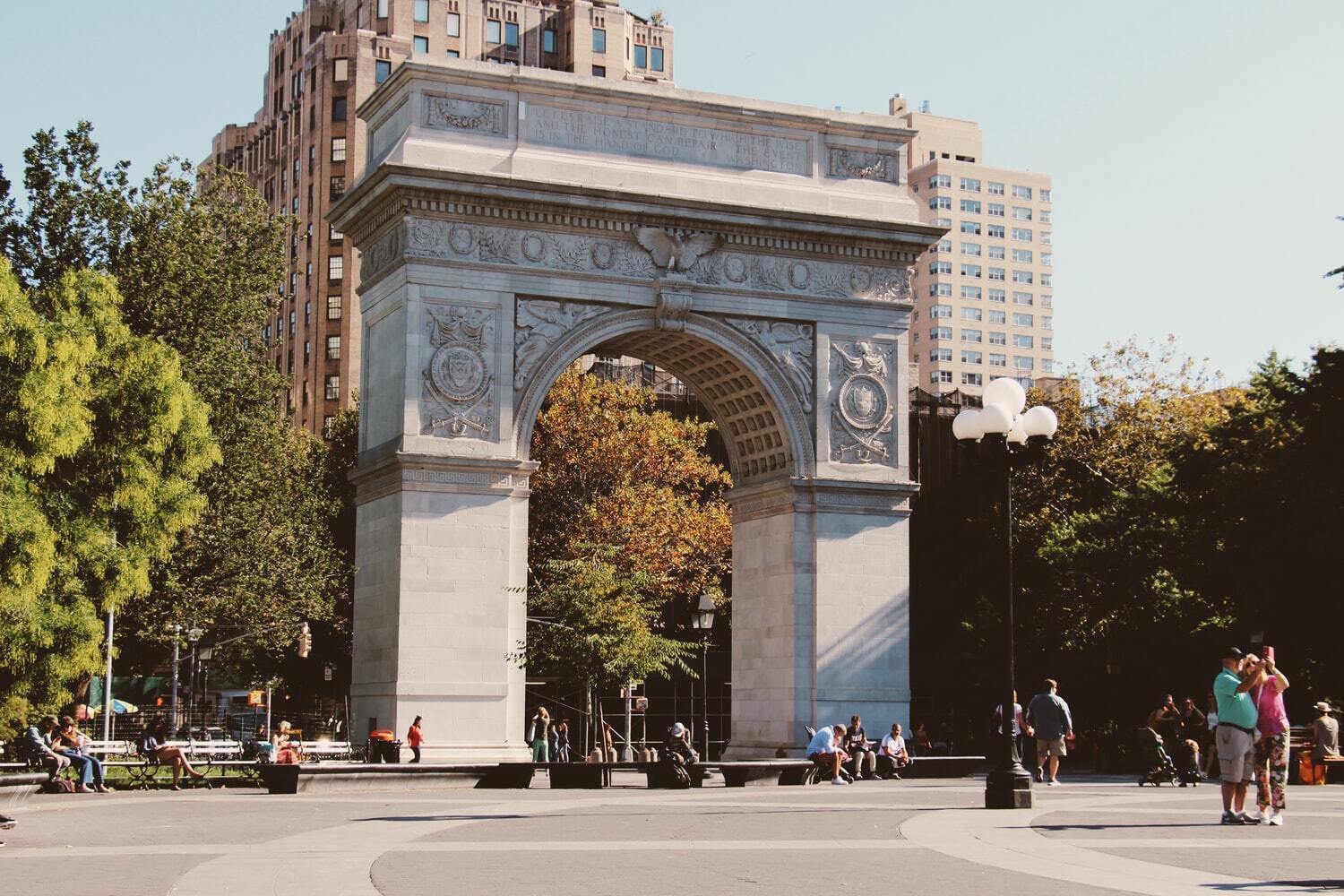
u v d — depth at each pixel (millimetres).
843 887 19344
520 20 154000
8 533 46000
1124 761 60031
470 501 56250
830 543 61250
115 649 58406
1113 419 85312
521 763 46688
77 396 50281
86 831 29469
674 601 96125
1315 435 60875
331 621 86188
